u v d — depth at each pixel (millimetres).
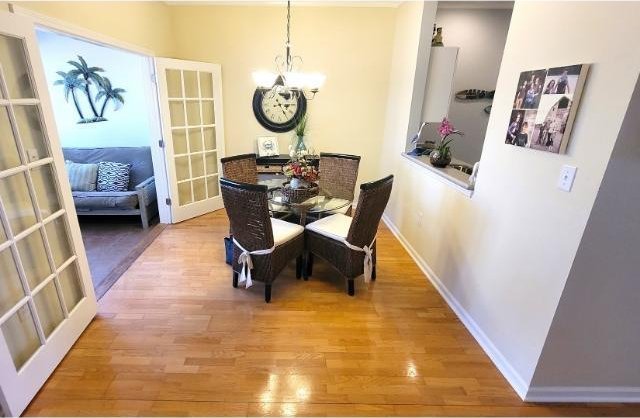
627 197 1288
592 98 1284
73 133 4285
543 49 1537
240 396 1639
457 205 2352
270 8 3752
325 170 3443
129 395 1616
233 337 2025
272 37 3861
